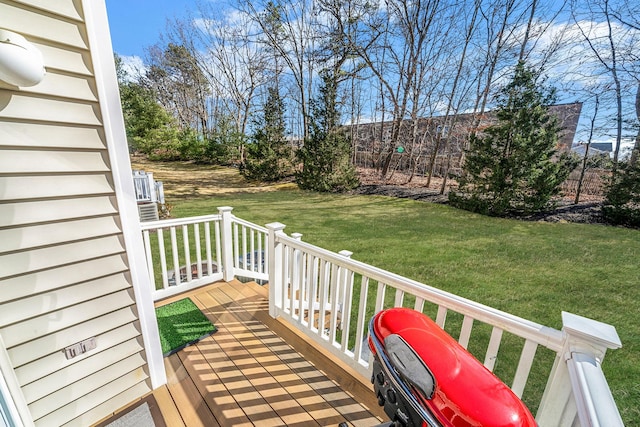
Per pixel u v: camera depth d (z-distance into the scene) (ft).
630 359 9.57
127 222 5.16
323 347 7.43
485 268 16.65
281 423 5.38
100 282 4.96
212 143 63.05
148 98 66.28
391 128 45.85
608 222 25.12
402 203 33.73
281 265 8.52
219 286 11.06
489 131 27.37
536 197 26.25
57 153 4.19
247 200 36.24
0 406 3.83
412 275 15.87
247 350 7.41
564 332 3.30
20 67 3.24
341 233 23.49
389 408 3.19
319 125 37.93
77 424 4.98
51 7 3.81
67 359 4.71
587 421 2.36
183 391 6.07
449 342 3.20
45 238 4.22
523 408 2.58
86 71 4.31
